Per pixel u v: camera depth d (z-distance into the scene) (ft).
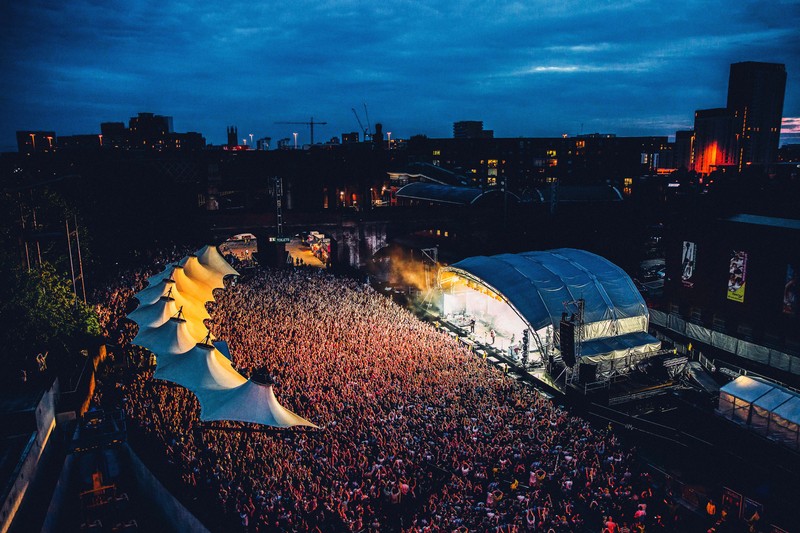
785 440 117.60
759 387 125.90
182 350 108.68
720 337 187.73
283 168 510.17
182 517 84.58
